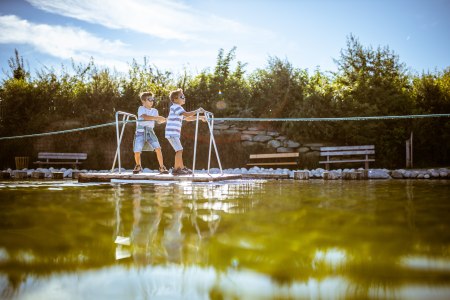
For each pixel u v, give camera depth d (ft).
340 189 12.13
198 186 14.01
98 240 3.86
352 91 33.40
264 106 36.86
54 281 2.59
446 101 33.01
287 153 31.58
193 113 18.03
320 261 3.00
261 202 7.68
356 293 2.31
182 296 2.31
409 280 2.53
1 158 35.19
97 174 17.94
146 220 5.21
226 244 3.63
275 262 3.04
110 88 37.45
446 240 3.75
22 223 4.96
